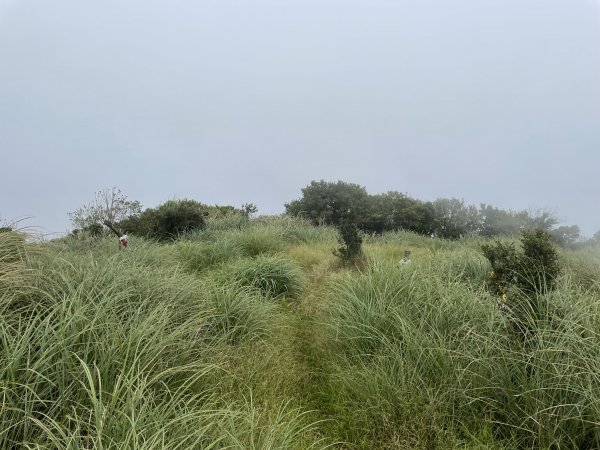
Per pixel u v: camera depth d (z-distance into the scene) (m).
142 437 2.18
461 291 4.44
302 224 16.17
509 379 3.04
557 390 2.85
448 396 3.12
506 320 3.46
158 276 4.97
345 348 4.36
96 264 4.70
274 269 7.07
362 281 5.32
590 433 2.74
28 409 2.31
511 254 4.00
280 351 4.39
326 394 3.59
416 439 2.81
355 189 20.70
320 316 5.43
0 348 2.78
